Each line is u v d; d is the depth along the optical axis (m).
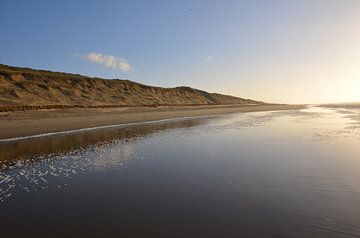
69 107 50.59
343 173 10.96
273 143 18.28
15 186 10.20
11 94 59.97
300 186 9.55
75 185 10.24
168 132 25.86
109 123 34.69
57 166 13.06
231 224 6.82
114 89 91.00
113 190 9.62
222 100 148.38
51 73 89.38
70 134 24.44
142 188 9.77
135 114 49.00
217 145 17.95
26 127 27.27
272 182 10.05
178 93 119.88
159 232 6.50
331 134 22.16
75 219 7.29
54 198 8.92
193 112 62.78
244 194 8.91
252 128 28.11
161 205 8.16
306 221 6.90
